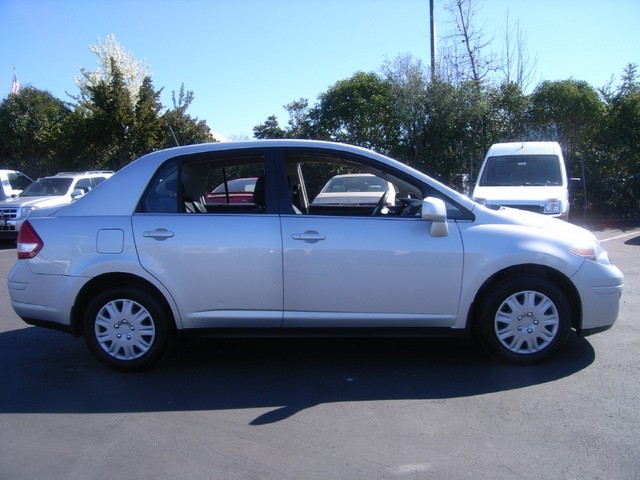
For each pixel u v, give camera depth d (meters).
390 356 5.36
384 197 6.02
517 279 4.83
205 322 4.91
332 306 4.83
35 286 4.98
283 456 3.58
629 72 17.72
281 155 5.06
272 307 4.86
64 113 27.42
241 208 5.61
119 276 4.95
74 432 3.97
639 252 11.08
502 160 11.93
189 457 3.60
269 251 4.80
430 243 4.77
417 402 4.33
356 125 19.34
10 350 5.76
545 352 4.89
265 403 4.39
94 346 5.02
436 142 18.47
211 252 4.82
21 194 15.73
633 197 17.81
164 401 4.46
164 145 22.95
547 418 4.00
